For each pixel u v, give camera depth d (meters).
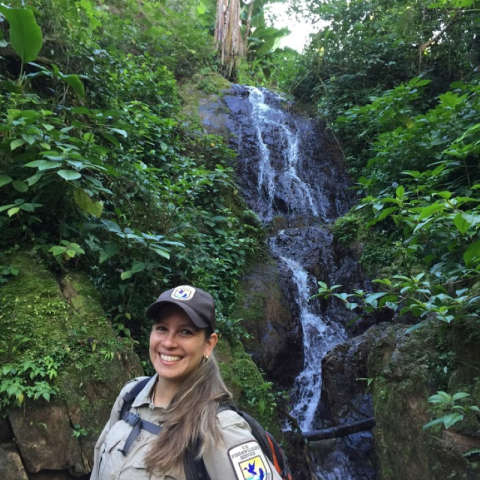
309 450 4.58
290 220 7.59
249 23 15.07
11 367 2.77
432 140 5.82
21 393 2.67
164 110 7.32
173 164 6.20
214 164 7.22
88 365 3.01
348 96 9.09
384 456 4.00
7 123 3.56
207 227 5.95
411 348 4.22
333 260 6.71
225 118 8.72
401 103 6.88
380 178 6.66
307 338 5.79
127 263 4.02
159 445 1.29
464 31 8.16
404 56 8.87
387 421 4.04
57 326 3.10
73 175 3.27
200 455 1.25
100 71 5.59
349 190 8.29
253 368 4.44
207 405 1.34
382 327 5.10
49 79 4.94
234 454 1.26
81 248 3.65
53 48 5.08
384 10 9.36
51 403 2.78
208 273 4.94
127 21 8.44
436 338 4.16
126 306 3.82
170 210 4.78
